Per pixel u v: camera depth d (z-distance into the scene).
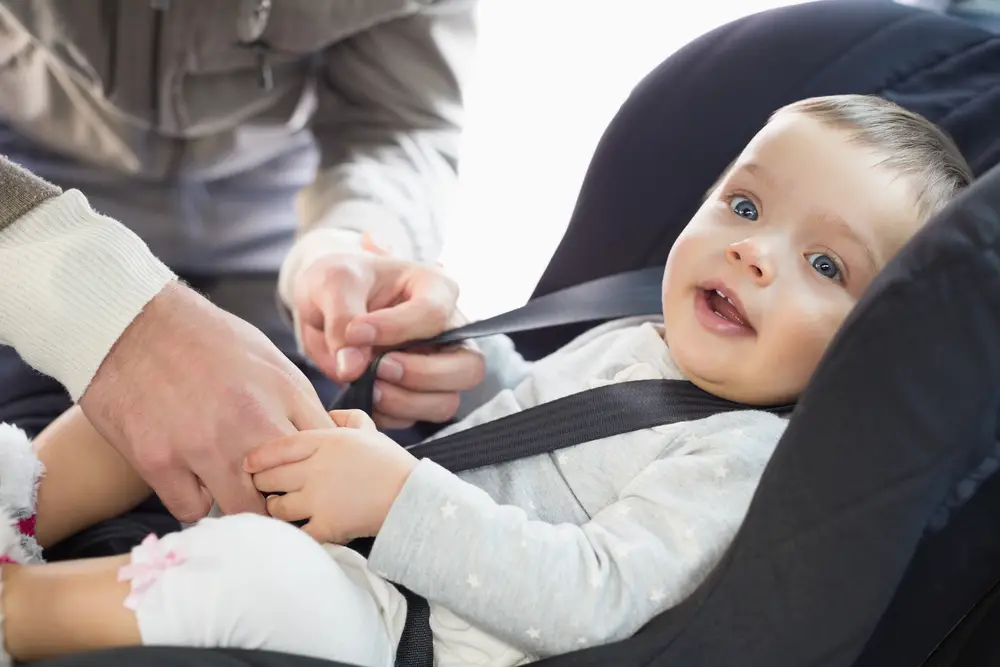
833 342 0.51
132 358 0.64
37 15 1.08
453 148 1.31
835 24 0.96
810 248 0.75
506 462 0.76
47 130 1.23
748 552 0.52
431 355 0.89
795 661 0.51
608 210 1.04
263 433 0.64
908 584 0.62
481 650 0.69
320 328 0.91
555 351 1.05
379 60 1.26
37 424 0.92
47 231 0.65
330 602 0.58
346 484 0.64
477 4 1.30
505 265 1.75
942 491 0.49
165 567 0.55
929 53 0.93
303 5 1.14
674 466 0.70
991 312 0.47
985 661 0.60
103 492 0.74
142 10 1.08
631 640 0.55
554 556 0.63
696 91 1.00
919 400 0.48
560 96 1.76
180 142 1.22
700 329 0.78
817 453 0.50
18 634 0.53
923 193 0.74
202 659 0.47
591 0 1.72
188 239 1.20
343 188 1.12
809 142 0.77
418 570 0.63
